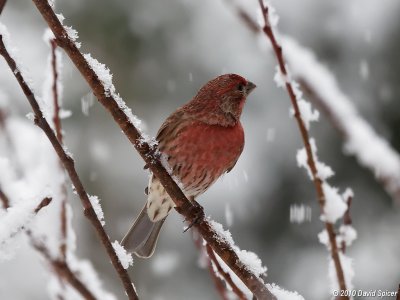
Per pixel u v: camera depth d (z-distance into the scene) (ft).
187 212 16.31
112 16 39.70
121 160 41.65
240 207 39.63
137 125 15.67
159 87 40.16
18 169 18.72
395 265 39.01
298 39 39.37
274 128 39.91
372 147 16.96
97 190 41.11
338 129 17.20
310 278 38.83
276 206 39.68
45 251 14.83
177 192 16.65
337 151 39.22
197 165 24.81
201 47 39.99
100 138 41.47
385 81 38.91
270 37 14.74
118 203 41.27
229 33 39.83
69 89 40.63
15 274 31.27
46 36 16.87
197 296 39.65
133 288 13.16
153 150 16.65
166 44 40.04
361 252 39.50
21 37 39.68
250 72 39.93
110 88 15.17
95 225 13.26
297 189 39.63
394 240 39.19
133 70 40.06
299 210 39.29
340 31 39.29
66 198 16.49
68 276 14.84
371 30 39.09
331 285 13.57
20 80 13.33
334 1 39.34
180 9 39.96
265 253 39.47
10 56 13.32
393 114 38.78
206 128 24.68
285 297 14.82
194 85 40.11
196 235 16.63
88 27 39.75
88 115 41.27
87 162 41.37
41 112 13.24
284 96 39.88
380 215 39.58
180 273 40.11
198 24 39.91
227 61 39.91
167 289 39.75
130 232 25.82
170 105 40.09
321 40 39.37
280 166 39.78
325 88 17.47
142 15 39.81
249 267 15.25
